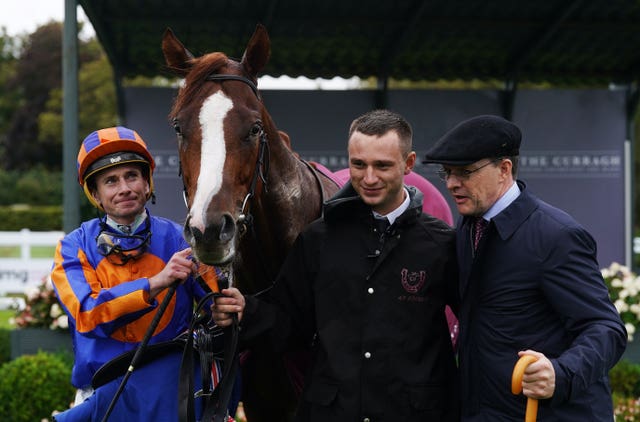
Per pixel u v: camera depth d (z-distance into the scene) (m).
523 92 8.45
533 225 2.18
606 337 2.02
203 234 2.13
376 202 2.28
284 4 7.15
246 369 2.81
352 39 7.83
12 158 36.94
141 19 7.07
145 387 2.33
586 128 8.49
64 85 5.72
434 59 8.40
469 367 2.23
